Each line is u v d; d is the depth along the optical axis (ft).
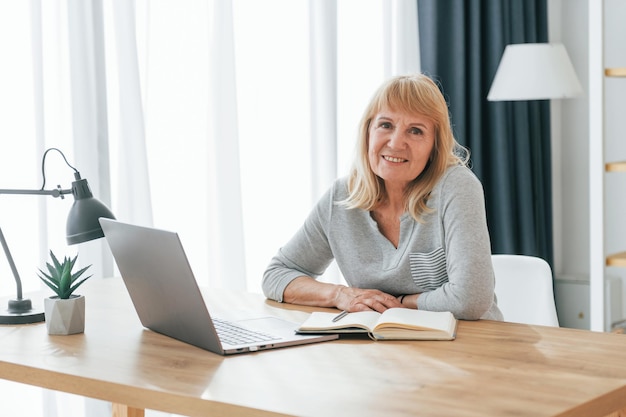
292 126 11.47
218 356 5.56
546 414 4.20
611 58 15.06
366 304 6.85
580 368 5.11
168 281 5.76
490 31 13.84
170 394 4.72
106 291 7.91
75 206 6.70
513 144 14.34
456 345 5.78
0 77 8.71
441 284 7.18
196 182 10.46
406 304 7.08
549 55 13.04
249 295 7.88
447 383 4.80
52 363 5.41
